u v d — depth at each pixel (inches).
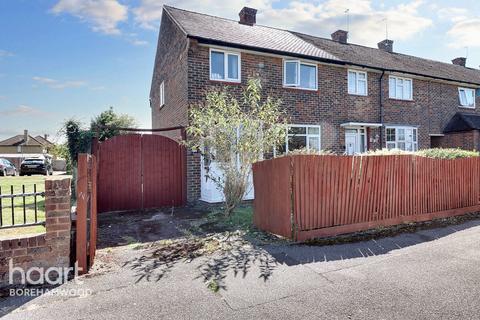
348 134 535.8
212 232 245.3
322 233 228.4
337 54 568.4
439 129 655.1
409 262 175.3
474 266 167.8
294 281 150.1
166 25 538.9
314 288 141.9
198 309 123.5
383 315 117.3
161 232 248.4
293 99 478.6
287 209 221.3
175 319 116.0
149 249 203.6
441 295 133.2
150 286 145.6
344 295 134.4
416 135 616.1
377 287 142.1
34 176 886.4
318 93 501.4
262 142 286.4
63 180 158.4
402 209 270.5
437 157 310.3
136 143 355.6
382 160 259.8
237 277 155.6
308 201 225.0
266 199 246.4
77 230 162.4
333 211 235.5
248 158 286.8
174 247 206.7
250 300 130.9
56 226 156.7
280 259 181.8
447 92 674.8
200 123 301.0
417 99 624.1
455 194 309.9
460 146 630.5
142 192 357.1
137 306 126.3
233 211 312.2
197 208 352.5
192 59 403.9
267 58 458.6
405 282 147.4
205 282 149.8
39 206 331.6
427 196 287.9
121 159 348.5
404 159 272.7
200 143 297.3
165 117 561.0
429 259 179.9
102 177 339.3
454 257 182.9
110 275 159.3
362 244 211.3
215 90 387.2
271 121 298.0
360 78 556.4
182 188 376.2
